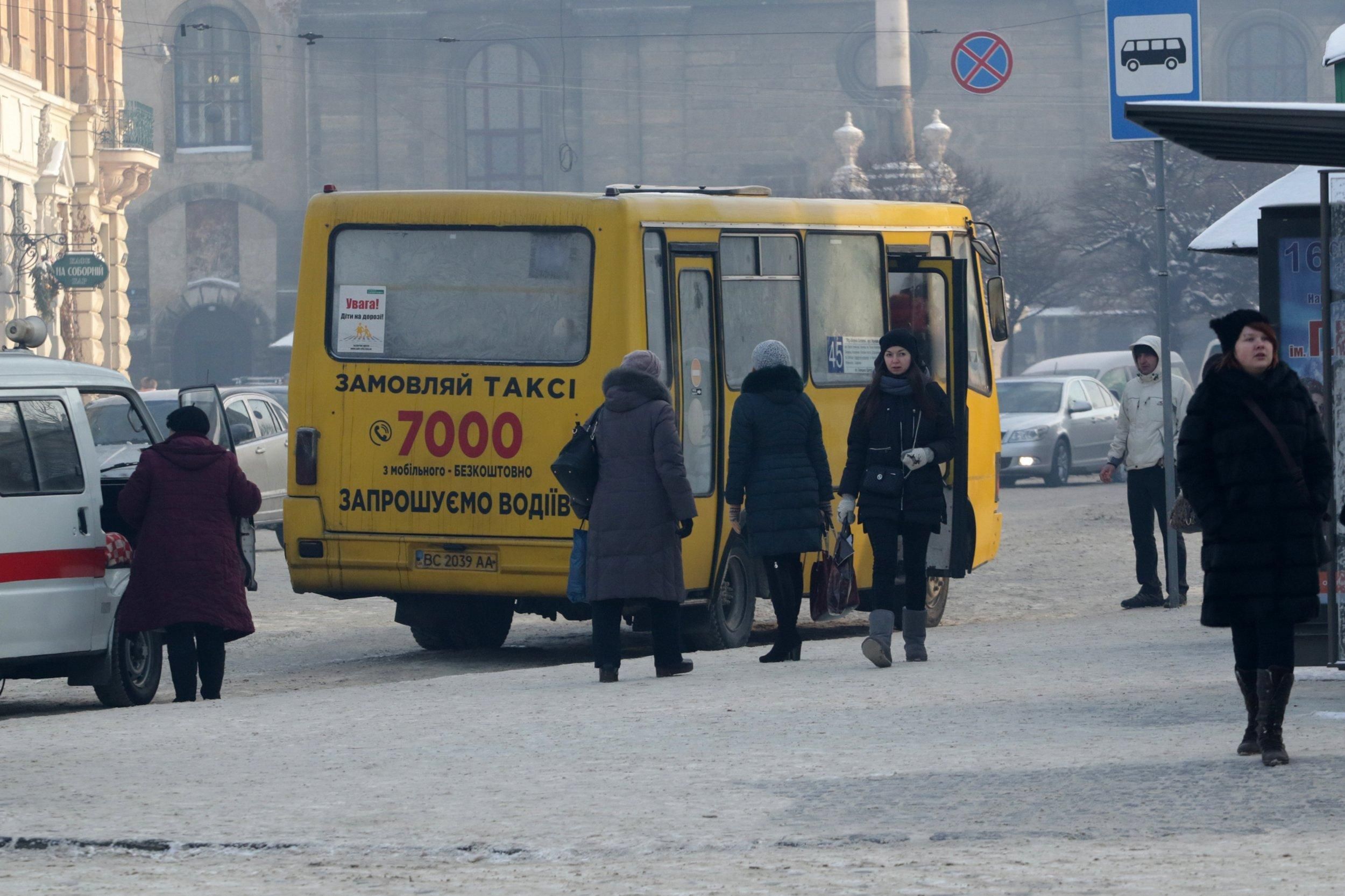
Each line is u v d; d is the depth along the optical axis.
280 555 87.56
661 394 41.12
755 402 42.31
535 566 47.59
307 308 49.53
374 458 48.91
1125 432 57.12
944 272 57.31
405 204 49.03
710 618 49.50
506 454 47.91
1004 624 53.53
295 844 23.44
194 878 21.75
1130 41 54.25
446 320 48.72
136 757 31.14
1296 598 26.97
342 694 40.28
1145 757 28.06
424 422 48.53
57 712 44.12
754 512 42.28
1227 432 27.19
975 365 59.31
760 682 39.19
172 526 41.41
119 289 175.00
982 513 59.25
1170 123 29.27
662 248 48.41
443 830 24.19
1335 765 26.92
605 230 47.50
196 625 41.53
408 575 48.56
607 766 28.89
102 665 42.28
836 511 48.19
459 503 48.19
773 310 51.44
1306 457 27.22
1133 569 73.62
